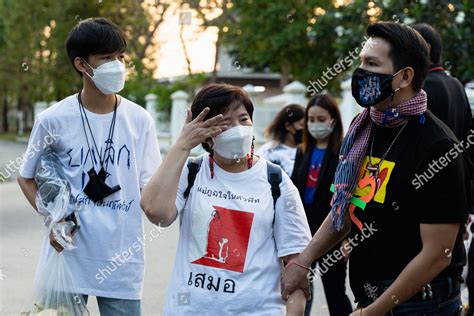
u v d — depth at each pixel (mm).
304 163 5688
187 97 24094
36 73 40062
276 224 3373
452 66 14242
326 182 5531
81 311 4062
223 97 3285
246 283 3262
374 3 14914
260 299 3268
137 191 4164
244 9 22859
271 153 6344
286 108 6391
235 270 3260
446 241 3014
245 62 24797
